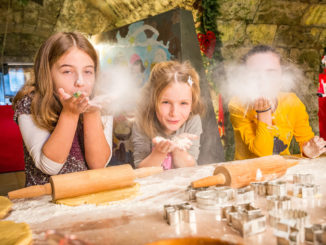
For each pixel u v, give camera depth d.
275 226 0.56
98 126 1.40
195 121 2.15
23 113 1.37
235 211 0.65
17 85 5.50
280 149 2.40
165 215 0.67
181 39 2.11
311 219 0.64
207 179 0.85
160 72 2.12
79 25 4.90
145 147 2.27
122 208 0.78
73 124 1.25
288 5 3.88
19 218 0.74
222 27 3.52
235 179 0.87
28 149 1.33
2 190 3.22
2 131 3.80
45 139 1.34
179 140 1.59
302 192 0.80
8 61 5.37
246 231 0.55
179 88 2.08
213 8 3.44
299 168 1.18
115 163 2.69
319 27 4.25
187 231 0.60
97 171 0.92
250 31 3.74
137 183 1.00
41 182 1.38
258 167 0.94
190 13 2.18
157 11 3.67
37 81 1.42
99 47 3.13
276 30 3.97
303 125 2.50
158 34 2.32
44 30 5.23
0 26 5.07
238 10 3.57
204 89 2.20
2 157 3.82
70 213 0.76
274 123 2.37
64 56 1.41
